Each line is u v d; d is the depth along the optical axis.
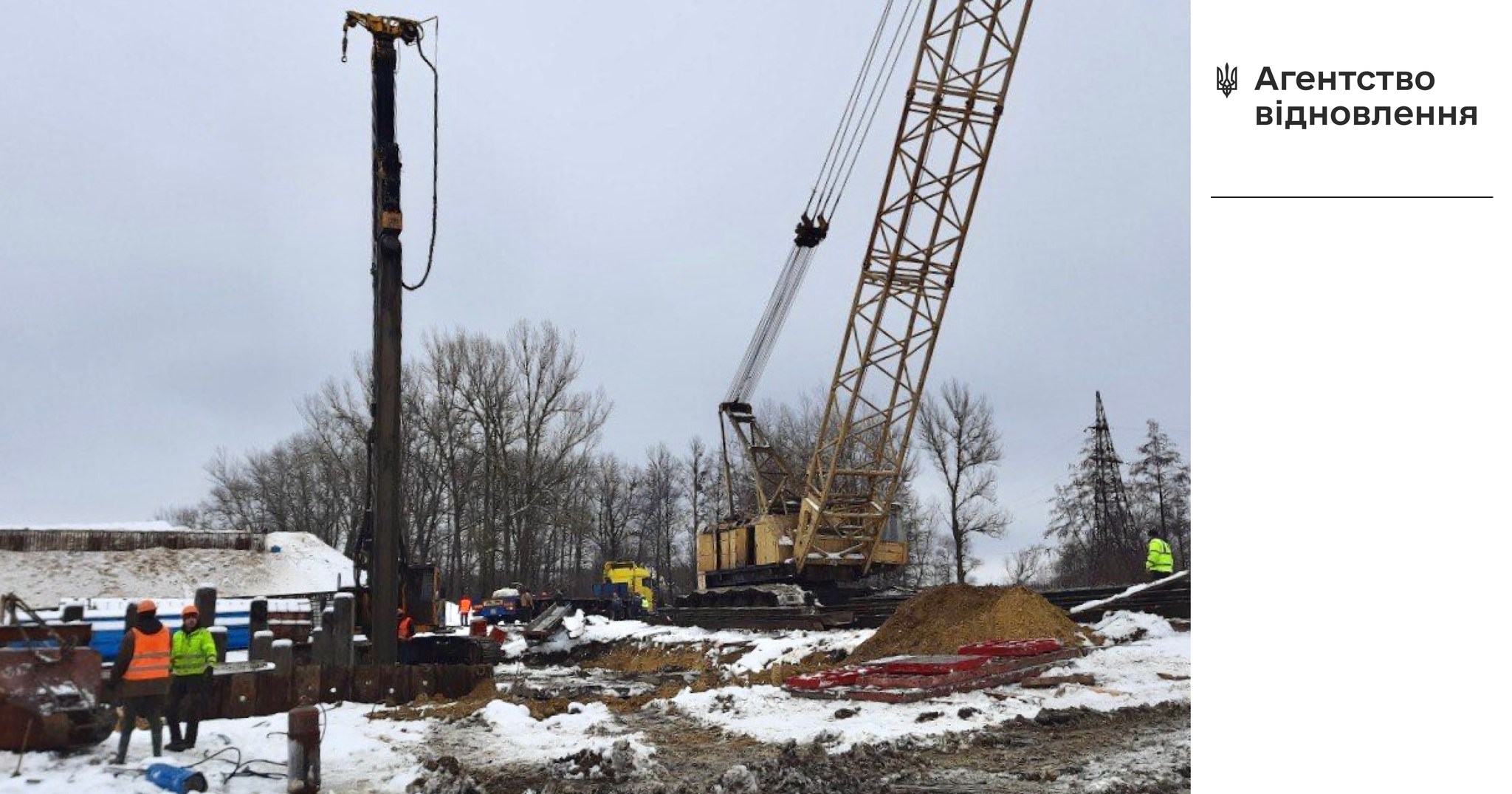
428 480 59.34
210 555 34.59
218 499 78.88
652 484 78.62
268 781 10.19
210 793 9.60
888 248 27.75
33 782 9.20
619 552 75.25
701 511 73.62
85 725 10.53
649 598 48.97
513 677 24.94
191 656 11.21
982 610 20.22
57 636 10.82
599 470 72.06
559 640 31.44
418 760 11.74
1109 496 59.59
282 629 18.45
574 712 15.72
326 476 66.88
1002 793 9.26
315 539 38.91
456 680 17.36
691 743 12.84
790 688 16.22
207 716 14.50
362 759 11.96
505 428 55.00
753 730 13.28
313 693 15.82
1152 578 23.56
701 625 32.62
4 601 10.82
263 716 15.09
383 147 19.02
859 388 29.11
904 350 28.38
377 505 18.12
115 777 9.51
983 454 56.56
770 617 29.06
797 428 64.62
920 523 65.44
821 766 10.44
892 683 15.21
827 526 30.47
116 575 32.22
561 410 56.22
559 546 69.88
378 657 17.78
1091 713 13.31
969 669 15.36
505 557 54.12
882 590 31.94
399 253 18.70
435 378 55.34
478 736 13.48
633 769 10.94
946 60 26.73
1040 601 19.84
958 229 27.19
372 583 18.61
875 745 11.54
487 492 54.00
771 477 37.28
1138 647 18.44
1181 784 9.16
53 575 31.28
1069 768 10.16
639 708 16.47
